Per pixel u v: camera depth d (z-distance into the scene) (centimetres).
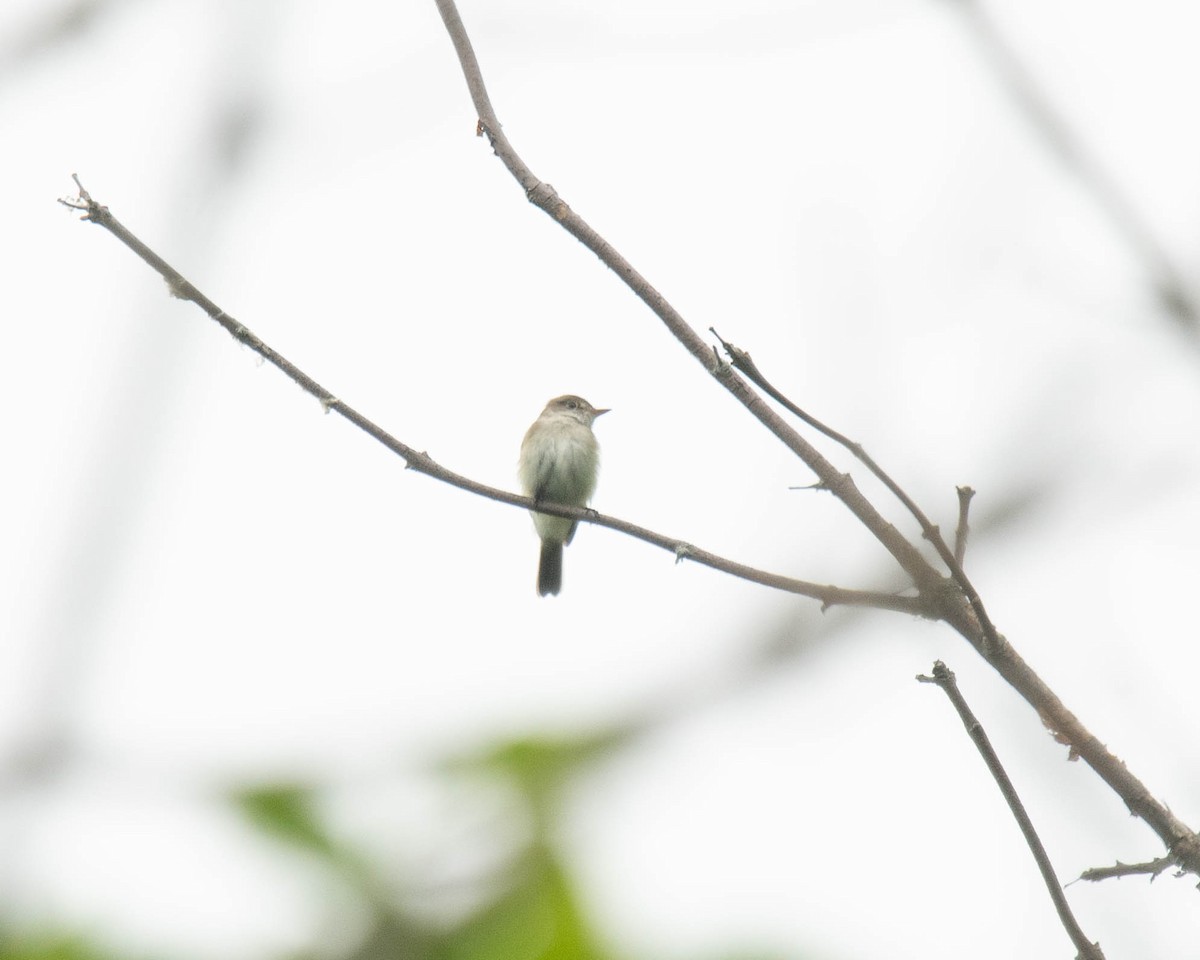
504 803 561
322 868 525
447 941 521
